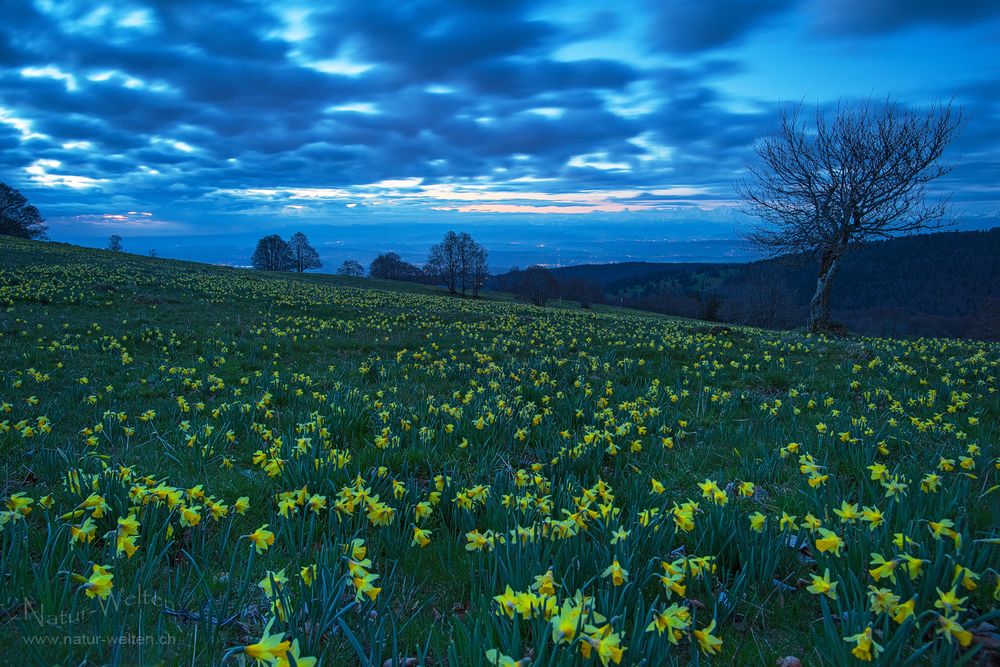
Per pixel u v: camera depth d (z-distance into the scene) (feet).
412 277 400.47
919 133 76.23
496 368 34.50
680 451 20.11
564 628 6.95
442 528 13.23
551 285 328.49
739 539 11.25
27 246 148.77
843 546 10.52
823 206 81.51
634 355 43.11
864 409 25.38
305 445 16.21
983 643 8.50
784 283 233.35
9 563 9.82
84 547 10.19
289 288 113.70
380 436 18.93
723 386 31.68
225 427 20.99
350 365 39.06
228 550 11.80
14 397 27.32
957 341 51.06
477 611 9.02
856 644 7.89
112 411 22.68
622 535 10.34
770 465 17.08
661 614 7.68
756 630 9.41
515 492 14.56
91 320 55.98
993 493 14.10
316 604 8.98
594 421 22.31
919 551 9.90
